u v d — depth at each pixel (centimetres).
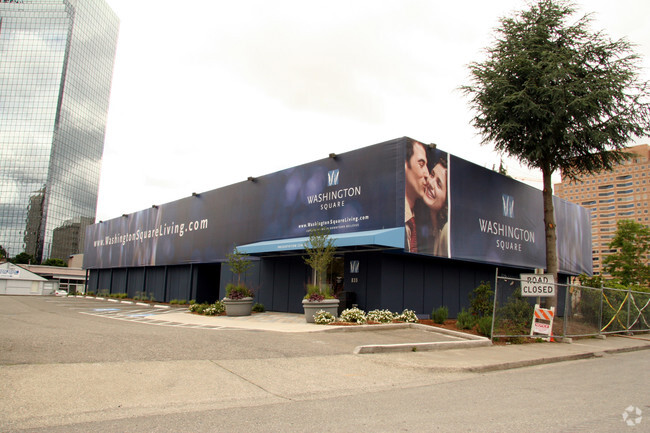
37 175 12975
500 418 525
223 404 588
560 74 1730
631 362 1152
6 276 6944
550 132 1830
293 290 2075
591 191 14175
